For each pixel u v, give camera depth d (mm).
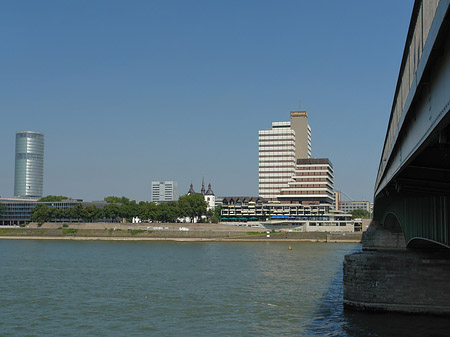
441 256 62438
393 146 39562
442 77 21266
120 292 83125
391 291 61406
